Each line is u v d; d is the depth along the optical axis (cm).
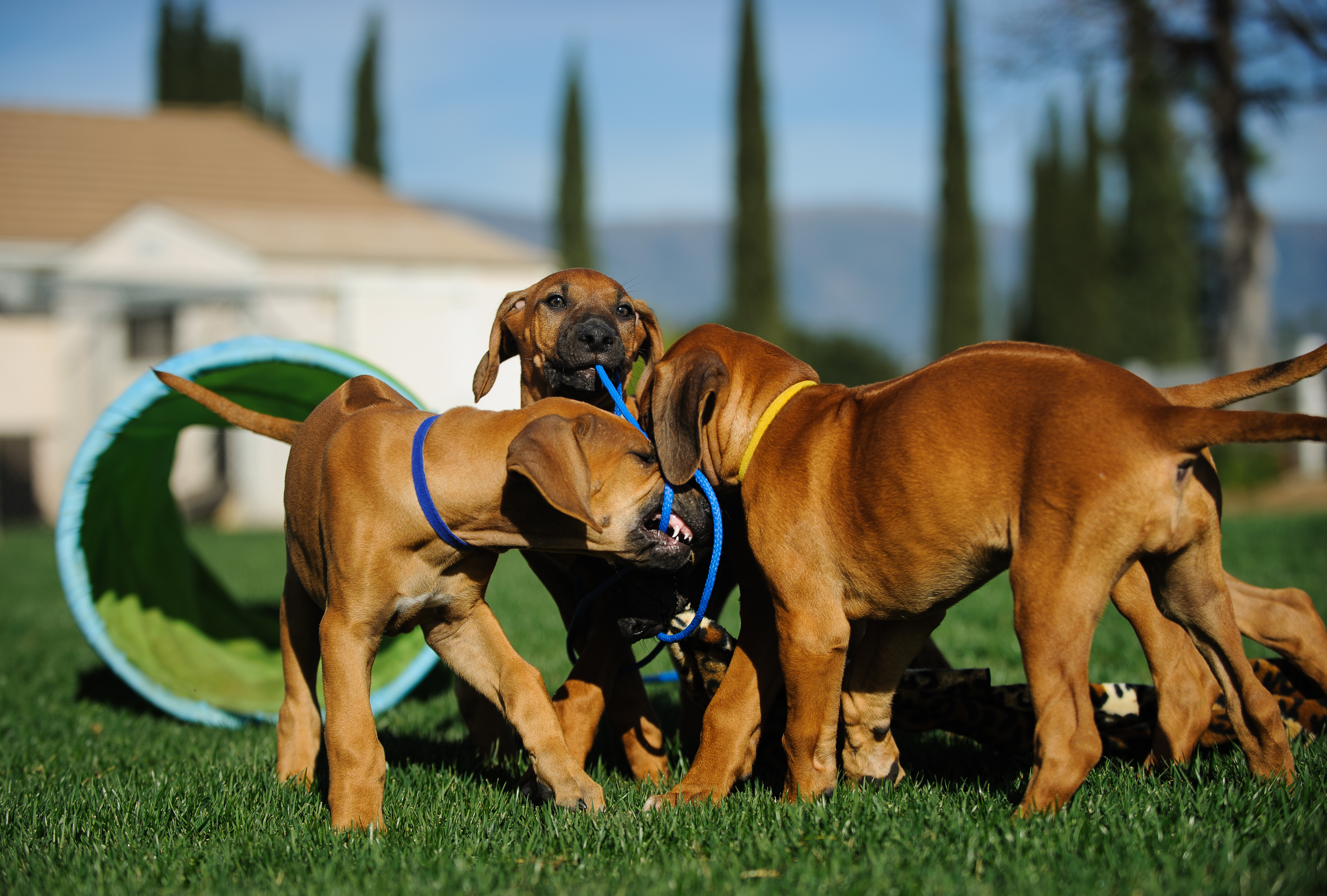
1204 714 398
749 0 3503
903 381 366
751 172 3506
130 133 2420
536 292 482
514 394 1588
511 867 314
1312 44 1439
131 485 643
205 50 4153
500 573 1088
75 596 561
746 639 396
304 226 2156
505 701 379
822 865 301
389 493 362
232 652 682
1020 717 432
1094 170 3722
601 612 417
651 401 403
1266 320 1858
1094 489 313
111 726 570
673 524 385
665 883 292
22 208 2175
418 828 355
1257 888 273
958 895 277
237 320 2002
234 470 2097
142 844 353
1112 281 3844
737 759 384
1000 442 333
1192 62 1617
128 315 2123
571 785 365
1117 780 384
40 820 380
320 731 442
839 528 364
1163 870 289
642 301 498
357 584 362
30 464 2198
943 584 353
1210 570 344
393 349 2023
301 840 343
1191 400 356
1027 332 3988
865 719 402
